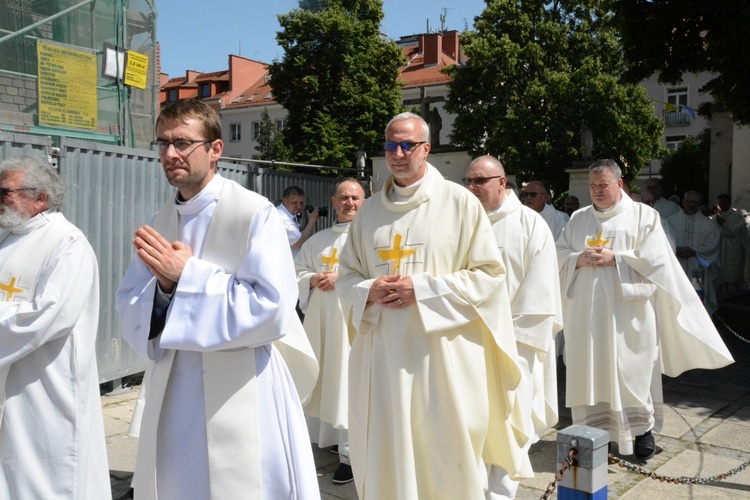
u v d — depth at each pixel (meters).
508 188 4.73
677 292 5.03
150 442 2.50
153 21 8.66
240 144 45.97
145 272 2.53
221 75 51.12
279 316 2.42
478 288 3.35
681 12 10.38
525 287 4.36
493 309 3.39
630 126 22.03
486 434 3.46
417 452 3.35
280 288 2.44
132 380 7.19
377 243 3.55
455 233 3.46
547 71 22.19
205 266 2.43
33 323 3.01
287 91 27.17
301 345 4.09
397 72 27.94
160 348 2.52
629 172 23.16
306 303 5.15
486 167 4.46
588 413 5.12
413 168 3.46
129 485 4.50
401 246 3.48
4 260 3.21
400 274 3.46
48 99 7.20
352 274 3.68
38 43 7.10
